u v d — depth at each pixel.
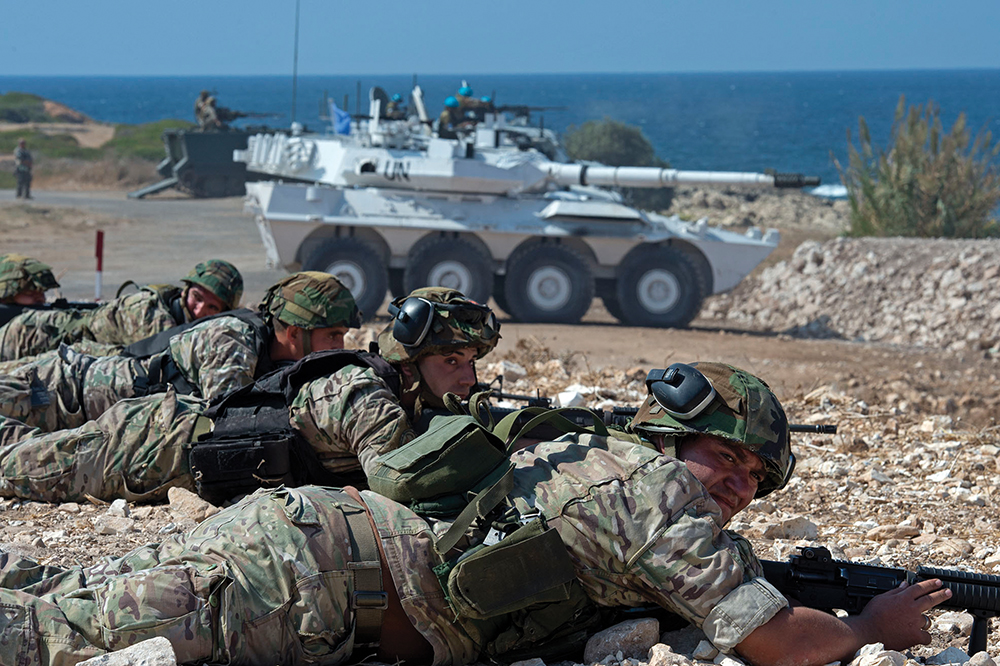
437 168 13.97
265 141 15.61
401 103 17.12
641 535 2.54
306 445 3.80
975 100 166.00
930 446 6.27
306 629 2.46
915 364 12.19
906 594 2.66
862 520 4.75
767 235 14.98
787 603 2.53
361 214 13.93
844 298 15.95
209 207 30.64
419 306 3.63
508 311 14.95
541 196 14.66
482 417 3.45
